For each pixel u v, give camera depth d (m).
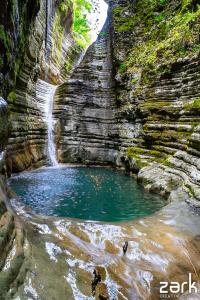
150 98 16.50
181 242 6.02
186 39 15.29
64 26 33.25
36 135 17.44
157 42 18.94
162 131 14.51
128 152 16.41
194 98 13.41
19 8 12.04
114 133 19.56
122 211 8.95
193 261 5.56
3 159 6.03
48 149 18.77
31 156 16.11
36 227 5.48
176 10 19.12
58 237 5.31
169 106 14.70
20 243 4.09
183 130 12.81
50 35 27.16
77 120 20.06
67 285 4.05
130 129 17.92
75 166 19.02
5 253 3.63
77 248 5.12
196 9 17.20
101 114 20.62
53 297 3.70
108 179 14.14
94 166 19.38
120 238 5.81
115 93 20.67
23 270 3.77
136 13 23.22
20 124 14.67
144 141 15.70
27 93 16.91
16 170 13.87
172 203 8.78
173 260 5.44
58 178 14.04
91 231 5.87
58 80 30.09
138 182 12.96
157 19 20.61
